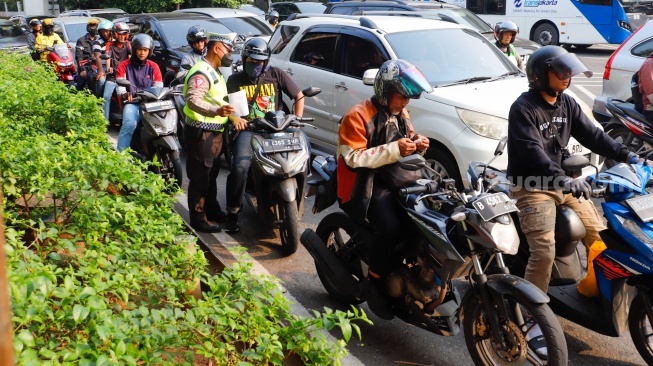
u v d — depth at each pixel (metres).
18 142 5.11
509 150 4.35
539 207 4.20
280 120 6.07
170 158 7.33
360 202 4.23
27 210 4.75
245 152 6.46
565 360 3.54
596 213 4.43
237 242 6.39
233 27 12.63
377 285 4.45
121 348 2.49
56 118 6.63
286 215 5.89
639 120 7.55
